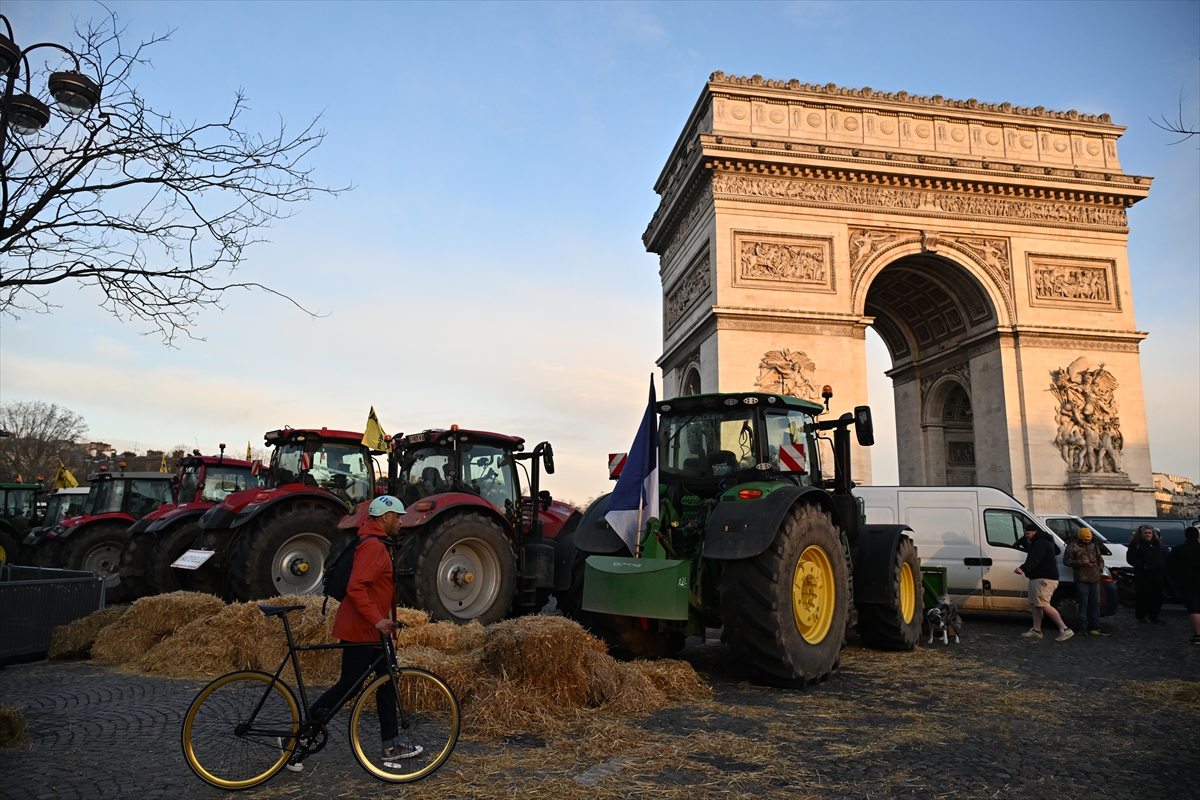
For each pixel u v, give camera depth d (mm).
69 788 6211
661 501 11336
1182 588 15719
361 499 16453
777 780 6383
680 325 43188
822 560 10625
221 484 19062
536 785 6219
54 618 12805
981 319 40219
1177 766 6973
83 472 88688
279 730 6395
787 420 12516
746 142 36500
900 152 38125
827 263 37031
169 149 9484
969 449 45906
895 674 11148
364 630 6605
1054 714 8805
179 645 11266
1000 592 18547
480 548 13156
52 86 8930
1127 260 39969
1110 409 38156
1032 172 38812
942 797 6113
